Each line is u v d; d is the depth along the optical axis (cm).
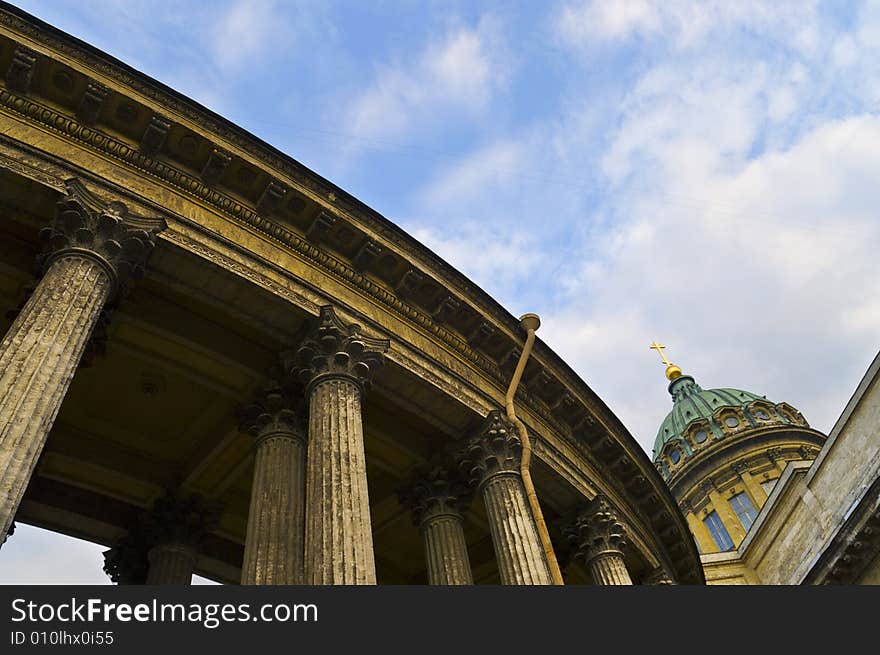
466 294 2184
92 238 1503
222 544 2408
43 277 1442
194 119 1814
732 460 7312
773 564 4147
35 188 1552
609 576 2170
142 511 2269
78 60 1705
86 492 2214
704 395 8662
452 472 2130
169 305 1861
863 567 3350
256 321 1794
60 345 1274
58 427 2116
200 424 2164
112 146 1728
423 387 1953
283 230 1903
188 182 1802
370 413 2122
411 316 2073
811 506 3788
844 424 3506
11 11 1645
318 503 1439
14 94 1652
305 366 1769
